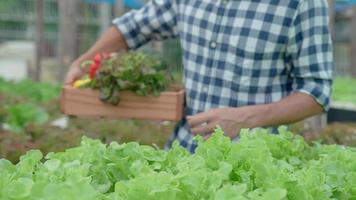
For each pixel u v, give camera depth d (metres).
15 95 10.52
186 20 4.10
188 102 4.12
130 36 4.46
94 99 4.12
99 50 4.48
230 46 3.91
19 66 21.86
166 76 4.09
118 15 12.18
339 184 2.56
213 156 2.63
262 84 3.93
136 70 3.98
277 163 2.75
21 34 26.92
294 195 2.33
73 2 12.99
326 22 3.89
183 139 4.13
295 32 3.86
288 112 3.80
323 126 7.21
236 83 3.93
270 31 3.85
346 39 21.23
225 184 2.37
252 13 3.87
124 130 5.95
